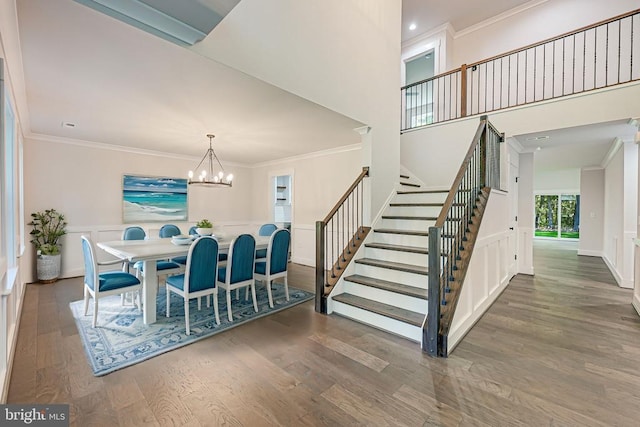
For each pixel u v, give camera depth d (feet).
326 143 16.55
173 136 14.83
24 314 10.31
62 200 15.28
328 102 10.92
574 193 35.60
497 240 12.61
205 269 9.45
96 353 7.64
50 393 6.03
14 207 9.13
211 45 7.38
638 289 10.82
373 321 9.64
